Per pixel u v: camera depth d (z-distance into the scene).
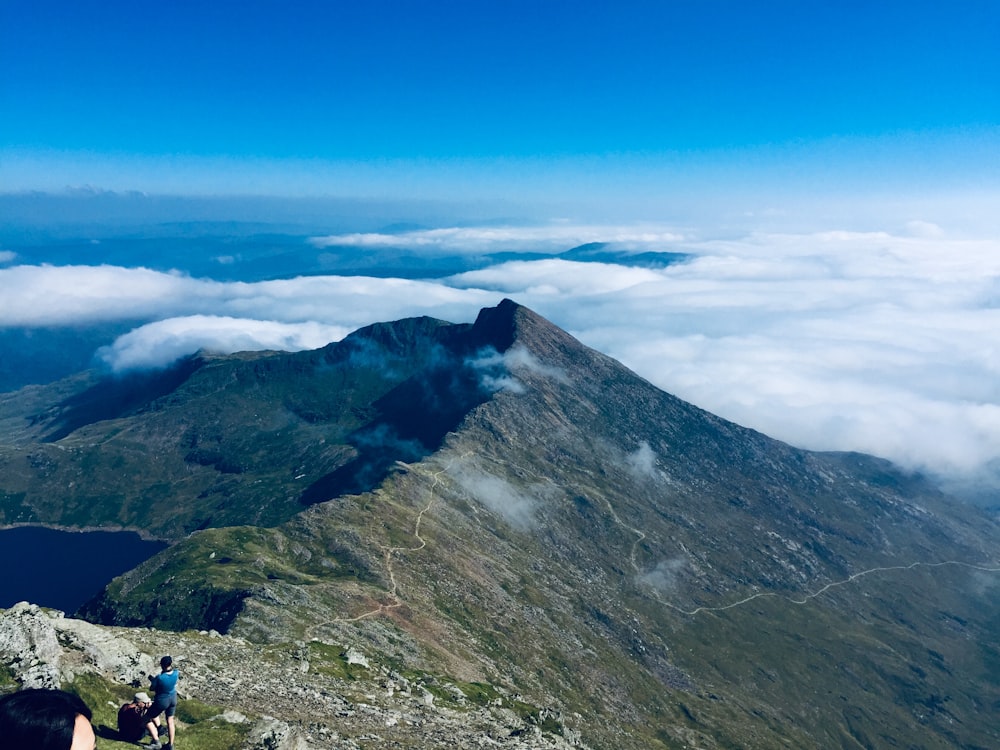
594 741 188.25
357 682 74.50
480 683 144.38
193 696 48.31
